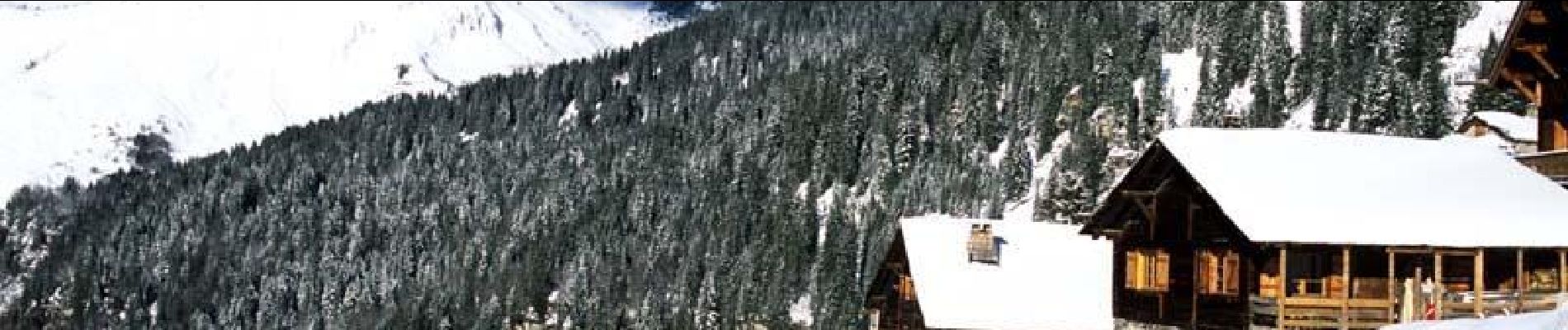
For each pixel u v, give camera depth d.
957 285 49.97
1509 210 40.22
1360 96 135.38
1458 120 126.56
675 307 147.75
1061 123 159.25
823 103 187.88
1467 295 40.22
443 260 188.88
